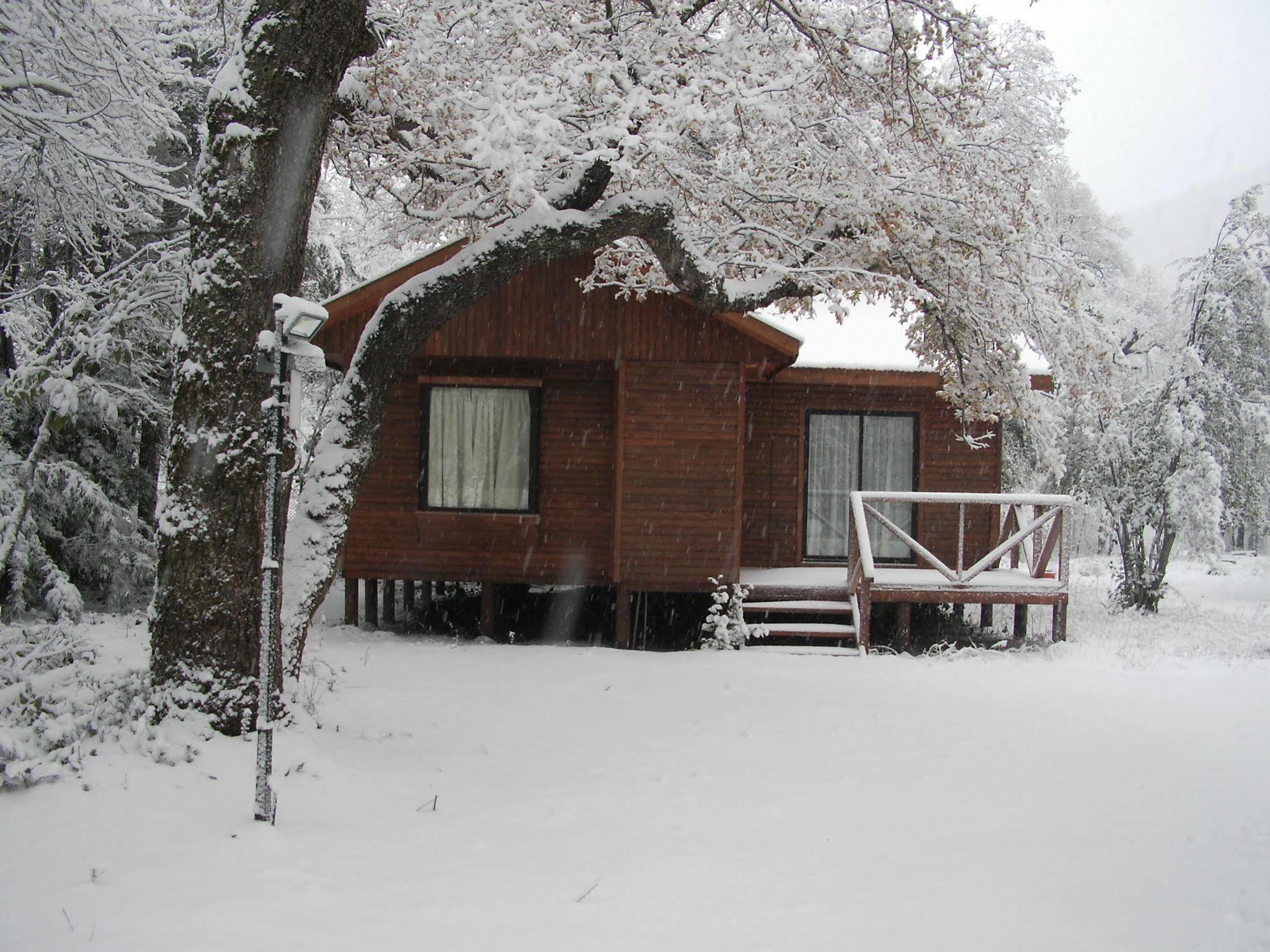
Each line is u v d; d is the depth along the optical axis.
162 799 5.71
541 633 14.77
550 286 13.16
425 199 11.94
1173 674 11.00
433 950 4.18
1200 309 18.78
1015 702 9.46
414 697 9.29
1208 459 17.25
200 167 6.98
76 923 4.26
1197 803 6.43
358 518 13.67
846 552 15.15
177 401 6.90
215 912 4.43
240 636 6.85
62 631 9.20
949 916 4.68
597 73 8.86
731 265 11.45
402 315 8.48
